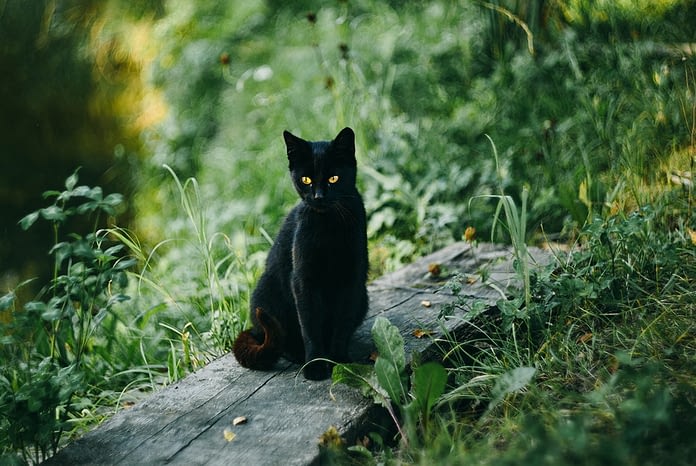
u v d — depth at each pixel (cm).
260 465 253
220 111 913
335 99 643
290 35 945
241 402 299
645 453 222
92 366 413
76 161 948
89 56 992
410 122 632
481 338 351
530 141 546
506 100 591
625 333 323
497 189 522
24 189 893
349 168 338
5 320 547
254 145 802
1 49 961
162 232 717
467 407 302
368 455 260
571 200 431
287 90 829
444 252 460
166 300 457
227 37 980
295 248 333
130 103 998
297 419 282
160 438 275
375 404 291
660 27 589
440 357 332
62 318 343
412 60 697
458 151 570
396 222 544
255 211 633
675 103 478
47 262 767
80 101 982
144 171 882
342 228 327
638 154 443
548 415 262
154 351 439
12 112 951
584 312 344
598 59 579
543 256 422
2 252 791
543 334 337
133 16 1017
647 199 415
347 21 841
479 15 672
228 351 374
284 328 355
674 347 304
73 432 342
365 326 369
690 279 356
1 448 302
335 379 288
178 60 984
